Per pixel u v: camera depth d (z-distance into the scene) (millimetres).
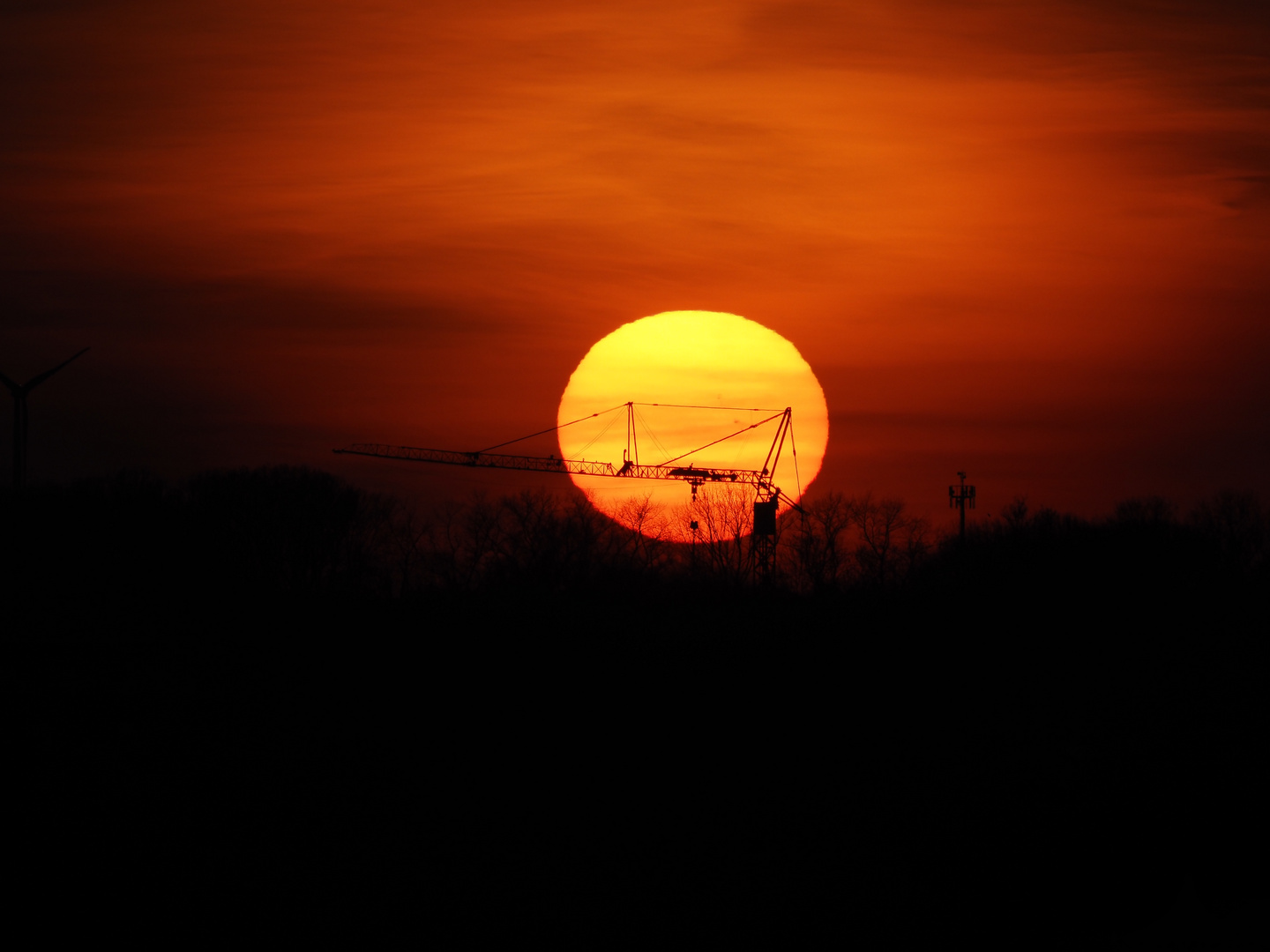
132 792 193625
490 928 154875
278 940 150000
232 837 178750
